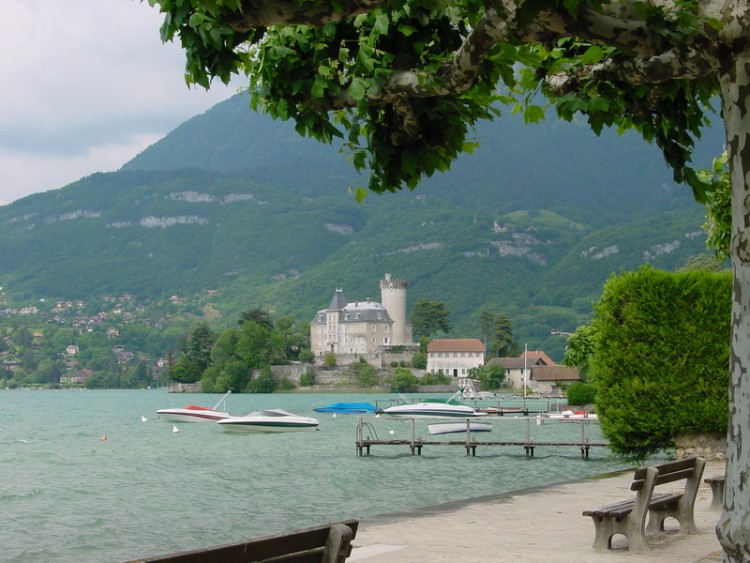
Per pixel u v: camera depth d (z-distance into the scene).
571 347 71.00
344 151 9.97
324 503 25.39
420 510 16.41
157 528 21.73
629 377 23.98
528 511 16.17
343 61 9.20
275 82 9.44
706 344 23.30
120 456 50.12
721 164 16.05
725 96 6.93
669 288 23.70
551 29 7.29
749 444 6.62
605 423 24.52
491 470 34.47
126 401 184.50
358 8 7.76
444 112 9.73
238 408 132.62
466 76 8.18
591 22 7.17
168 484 33.47
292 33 9.36
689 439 23.80
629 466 27.91
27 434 75.75
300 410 120.50
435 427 52.81
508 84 8.38
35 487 33.28
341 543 6.38
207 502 26.88
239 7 7.24
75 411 134.38
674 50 8.01
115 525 22.58
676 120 9.65
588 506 16.88
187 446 57.59
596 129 9.66
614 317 24.34
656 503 12.05
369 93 9.07
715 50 6.92
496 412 86.19
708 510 15.47
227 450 52.78
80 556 18.28
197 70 8.50
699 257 66.12
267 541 5.79
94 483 34.72
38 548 19.30
